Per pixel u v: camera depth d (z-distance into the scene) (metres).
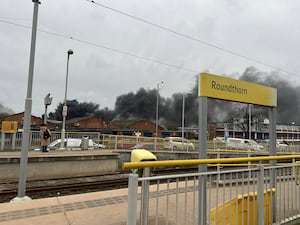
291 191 4.51
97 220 4.27
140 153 3.39
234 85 4.05
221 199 3.96
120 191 6.27
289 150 26.56
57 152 14.20
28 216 4.44
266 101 4.63
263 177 3.83
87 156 12.47
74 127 74.88
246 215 3.70
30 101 7.54
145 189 2.82
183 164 2.95
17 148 15.41
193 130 77.75
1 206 4.99
